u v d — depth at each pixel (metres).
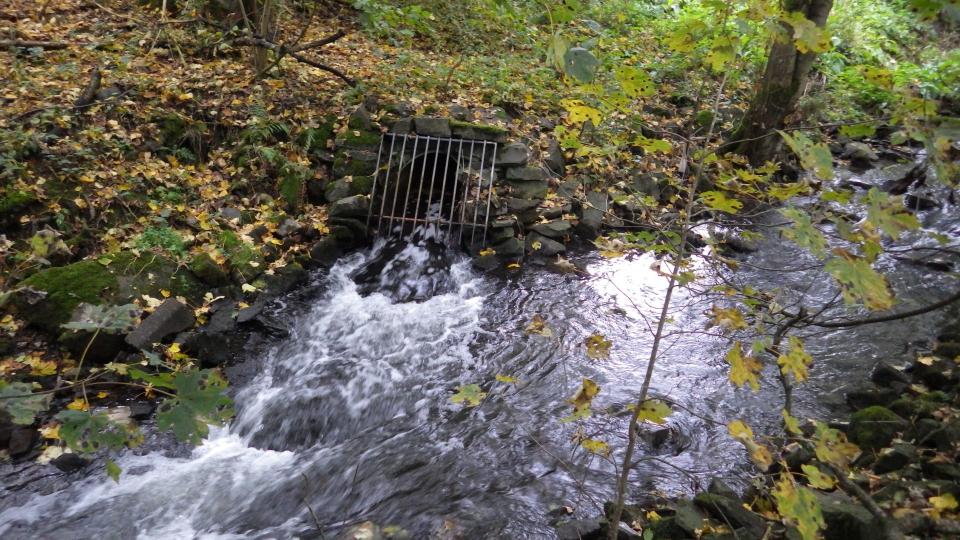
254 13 8.01
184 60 7.59
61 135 6.07
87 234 5.54
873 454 3.46
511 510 3.55
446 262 6.55
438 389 4.88
